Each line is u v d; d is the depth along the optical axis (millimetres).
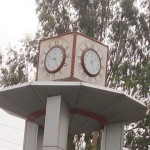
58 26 25406
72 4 25594
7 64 25766
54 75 13984
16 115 15938
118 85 24500
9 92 13922
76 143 24406
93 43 14320
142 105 14062
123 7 26000
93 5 25812
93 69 14094
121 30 26078
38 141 15422
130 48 26016
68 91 13266
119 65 25391
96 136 23125
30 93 13758
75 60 13812
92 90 13125
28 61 25672
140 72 24797
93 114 14664
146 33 26203
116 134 14883
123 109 14250
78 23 25344
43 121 15188
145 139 22938
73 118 15078
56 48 14172
